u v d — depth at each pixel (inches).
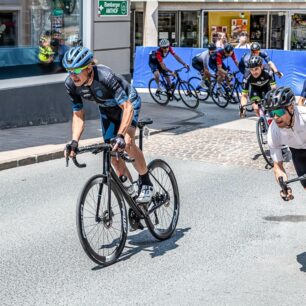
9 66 473.1
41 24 494.9
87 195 203.5
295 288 195.2
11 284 196.2
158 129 492.4
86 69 204.5
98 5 528.7
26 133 458.9
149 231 241.1
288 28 973.8
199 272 208.4
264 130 375.2
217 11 943.7
